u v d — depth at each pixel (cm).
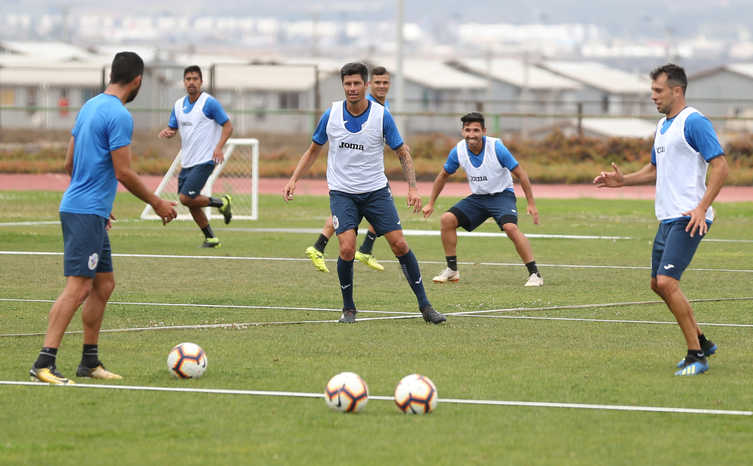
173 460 1661
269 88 19350
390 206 3025
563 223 6738
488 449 1730
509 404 2034
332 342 2698
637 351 2605
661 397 2108
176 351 2264
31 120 19238
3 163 11319
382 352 2567
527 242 3853
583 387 2191
